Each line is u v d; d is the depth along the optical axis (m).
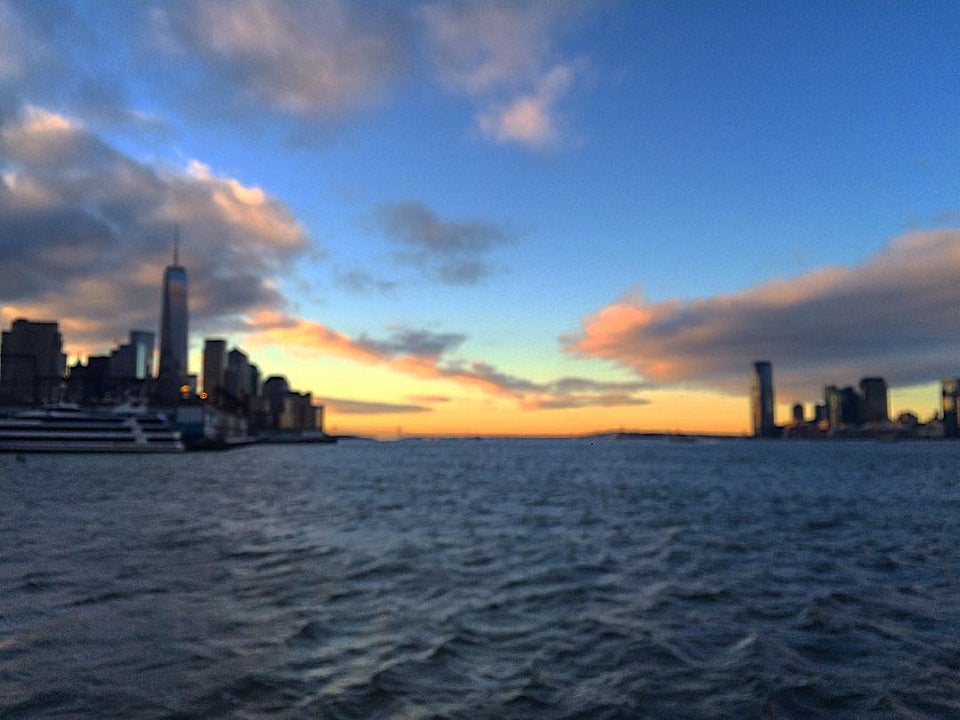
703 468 149.12
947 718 12.15
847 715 12.26
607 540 35.91
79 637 16.52
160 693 12.88
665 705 12.65
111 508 50.81
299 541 34.34
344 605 20.38
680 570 26.89
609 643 16.61
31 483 78.25
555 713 12.23
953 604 20.98
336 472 121.38
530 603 20.95
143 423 193.75
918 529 41.47
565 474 120.81
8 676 13.66
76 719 11.59
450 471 130.88
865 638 17.06
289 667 14.53
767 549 32.75
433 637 17.02
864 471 133.50
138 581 23.42
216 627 17.66
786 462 190.00
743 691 13.36
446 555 30.31
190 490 71.75
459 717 11.98
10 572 24.72
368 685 13.50
